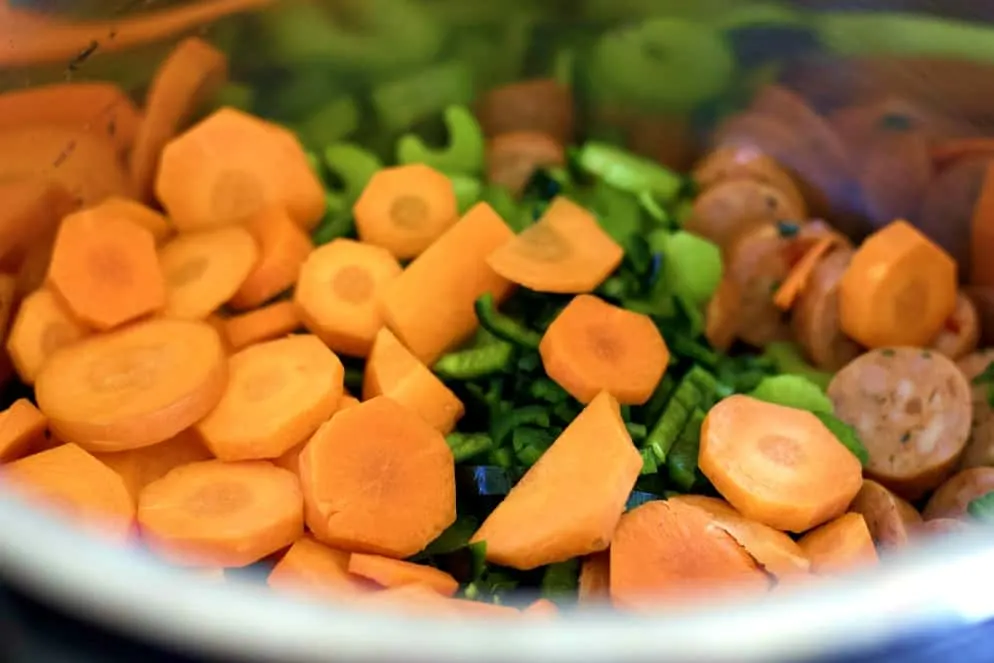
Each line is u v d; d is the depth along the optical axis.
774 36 0.34
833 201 0.36
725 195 0.36
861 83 0.34
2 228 0.31
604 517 0.29
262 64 0.34
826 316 0.34
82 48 0.32
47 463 0.28
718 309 0.34
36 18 0.31
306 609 0.24
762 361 0.34
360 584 0.28
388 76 0.35
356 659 0.24
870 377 0.33
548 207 0.35
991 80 0.32
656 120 0.36
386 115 0.36
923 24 0.33
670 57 0.35
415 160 0.36
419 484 0.30
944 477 0.32
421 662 0.23
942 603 0.24
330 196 0.36
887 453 0.32
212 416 0.30
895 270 0.33
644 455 0.31
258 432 0.30
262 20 0.33
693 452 0.31
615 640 0.24
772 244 0.35
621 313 0.32
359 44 0.34
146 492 0.29
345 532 0.29
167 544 0.28
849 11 0.33
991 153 0.33
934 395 0.32
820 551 0.30
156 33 0.33
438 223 0.34
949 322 0.34
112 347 0.31
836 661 0.24
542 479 0.30
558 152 0.36
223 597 0.24
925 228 0.35
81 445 0.30
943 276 0.34
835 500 0.30
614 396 0.31
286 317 0.33
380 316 0.33
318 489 0.29
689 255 0.34
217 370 0.30
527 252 0.33
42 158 0.32
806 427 0.31
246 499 0.29
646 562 0.29
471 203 0.35
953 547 0.25
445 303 0.32
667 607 0.26
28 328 0.31
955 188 0.34
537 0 0.34
